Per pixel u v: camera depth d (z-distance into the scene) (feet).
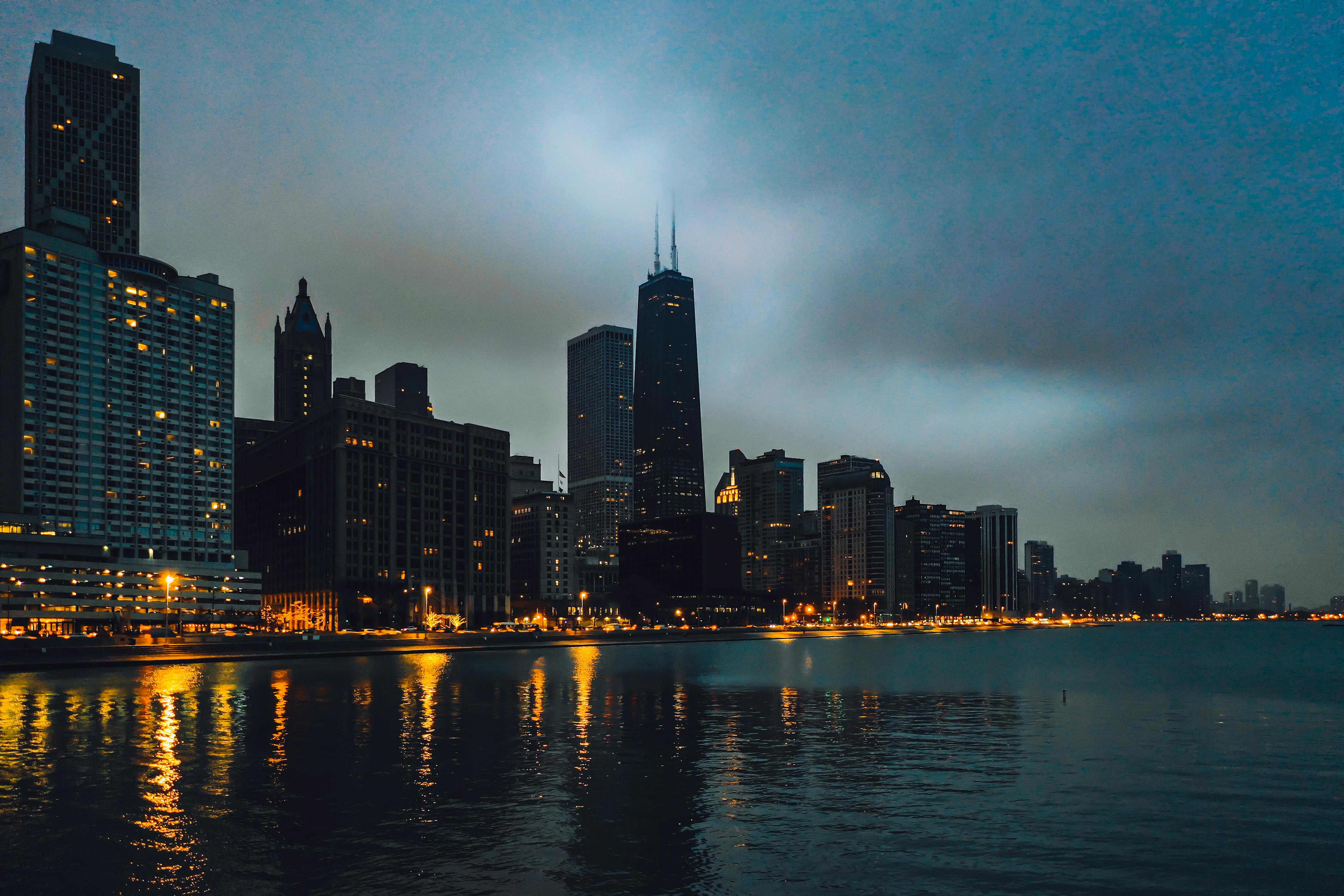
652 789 156.97
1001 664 570.87
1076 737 220.23
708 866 113.60
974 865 114.52
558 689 340.39
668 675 428.15
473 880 108.37
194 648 481.05
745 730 229.25
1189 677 446.60
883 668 509.76
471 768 175.11
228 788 156.04
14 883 107.04
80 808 141.49
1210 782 164.55
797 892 104.78
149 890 104.83
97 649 440.45
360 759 184.55
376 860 115.65
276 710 265.13
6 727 226.99
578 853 118.83
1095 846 122.83
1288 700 320.09
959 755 193.36
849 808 143.43
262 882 107.14
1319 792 156.97
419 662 516.73
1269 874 112.06
